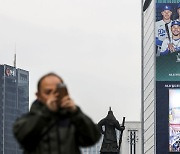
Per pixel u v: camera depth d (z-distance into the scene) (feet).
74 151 37.47
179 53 636.07
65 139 37.29
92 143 37.86
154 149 624.59
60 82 38.01
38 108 37.76
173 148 620.49
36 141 37.27
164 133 624.18
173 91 628.28
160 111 627.05
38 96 38.29
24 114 37.91
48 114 37.24
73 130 37.47
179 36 637.71
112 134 208.54
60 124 37.45
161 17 641.81
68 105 37.40
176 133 622.54
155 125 625.82
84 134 37.58
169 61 634.43
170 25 638.53
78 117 37.50
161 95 629.92
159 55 637.71
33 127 36.99
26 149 37.40
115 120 206.90
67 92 37.65
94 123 38.06
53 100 37.32
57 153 37.14
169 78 631.97
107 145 207.82
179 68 632.79
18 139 37.22
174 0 640.58
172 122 624.18
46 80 37.99
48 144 37.19
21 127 37.09
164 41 638.12
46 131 37.19
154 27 640.17
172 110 626.64
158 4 643.04
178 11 640.99
